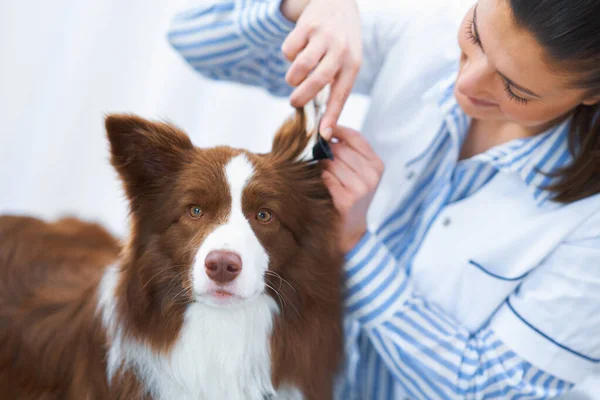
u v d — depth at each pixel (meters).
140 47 3.25
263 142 3.31
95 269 2.01
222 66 2.14
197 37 2.06
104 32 3.23
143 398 1.62
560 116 1.66
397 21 2.09
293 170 1.65
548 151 1.70
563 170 1.65
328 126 1.65
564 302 1.59
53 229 2.21
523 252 1.70
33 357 1.80
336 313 1.70
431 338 1.70
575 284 1.59
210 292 1.47
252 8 1.93
